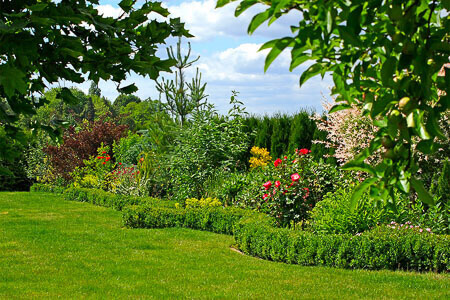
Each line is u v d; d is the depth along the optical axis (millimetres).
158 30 2010
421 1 1296
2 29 1370
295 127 12477
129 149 17312
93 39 1918
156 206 10594
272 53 1215
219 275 5727
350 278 5539
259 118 14594
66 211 11477
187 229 8984
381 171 1378
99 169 15281
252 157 12953
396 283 5297
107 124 18781
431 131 1270
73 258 6582
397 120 1309
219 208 9078
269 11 1202
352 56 1344
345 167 1438
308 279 5520
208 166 11094
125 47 1908
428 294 4852
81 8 1794
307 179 8000
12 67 1501
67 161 16203
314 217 7422
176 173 11539
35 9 1488
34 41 1563
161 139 13672
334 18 1156
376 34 1324
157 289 5125
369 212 6883
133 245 7453
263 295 4867
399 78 1349
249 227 7258
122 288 5160
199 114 11695
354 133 8492
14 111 1758
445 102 1325
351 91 1580
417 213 7262
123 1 1966
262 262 6523
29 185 18688
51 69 1849
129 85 2016
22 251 7012
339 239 6250
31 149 17922
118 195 12164
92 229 8938
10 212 11297
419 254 6016
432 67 1283
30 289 5113
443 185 7438
